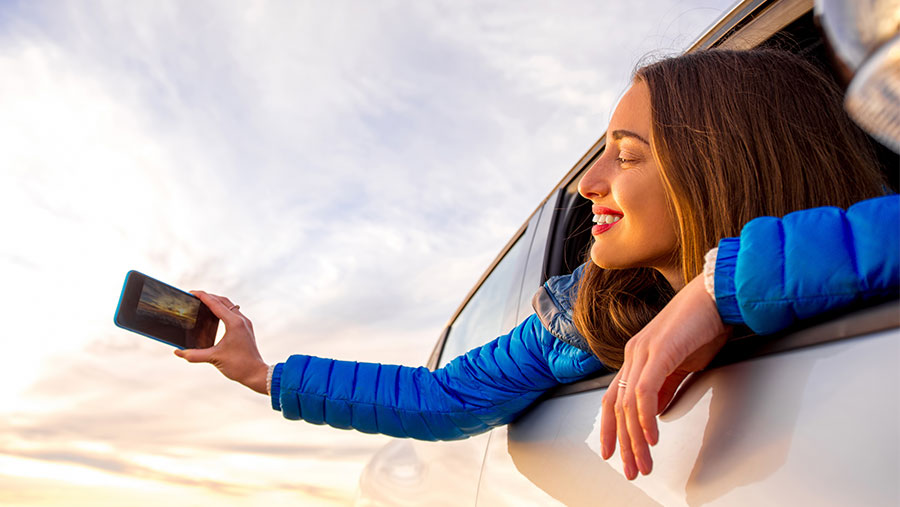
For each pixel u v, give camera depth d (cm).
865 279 60
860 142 102
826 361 61
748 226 70
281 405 157
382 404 152
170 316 150
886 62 33
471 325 227
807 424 59
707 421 74
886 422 52
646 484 79
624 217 106
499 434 145
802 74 103
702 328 75
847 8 34
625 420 79
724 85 101
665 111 102
